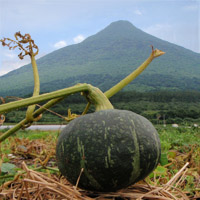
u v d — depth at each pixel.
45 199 1.91
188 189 2.34
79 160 1.62
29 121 2.05
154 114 42.84
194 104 69.00
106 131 1.62
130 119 1.71
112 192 1.79
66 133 1.72
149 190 1.89
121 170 1.61
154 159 1.70
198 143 5.04
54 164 3.63
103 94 1.87
